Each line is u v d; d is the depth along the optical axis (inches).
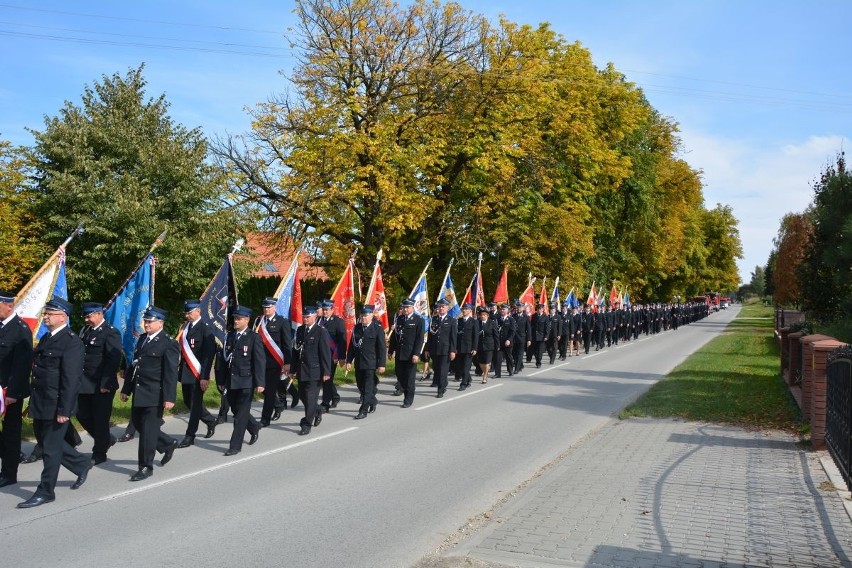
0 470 308.2
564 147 1182.9
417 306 719.7
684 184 1882.4
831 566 206.2
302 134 932.0
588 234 1197.7
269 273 1328.7
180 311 898.7
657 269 1904.5
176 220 842.2
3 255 743.7
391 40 922.1
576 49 1256.2
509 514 257.9
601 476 315.3
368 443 398.0
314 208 911.7
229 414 495.2
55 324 287.6
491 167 979.3
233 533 240.7
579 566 205.0
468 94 999.0
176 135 895.1
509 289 1147.9
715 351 1104.2
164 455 341.1
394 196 870.4
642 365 896.3
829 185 564.7
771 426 442.0
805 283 655.1
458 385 687.1
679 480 307.3
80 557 216.7
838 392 284.8
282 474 325.1
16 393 292.2
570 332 994.7
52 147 812.0
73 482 309.7
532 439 411.5
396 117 949.2
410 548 227.5
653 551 217.3
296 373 462.9
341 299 657.6
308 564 212.5
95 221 783.7
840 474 303.9
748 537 230.7
